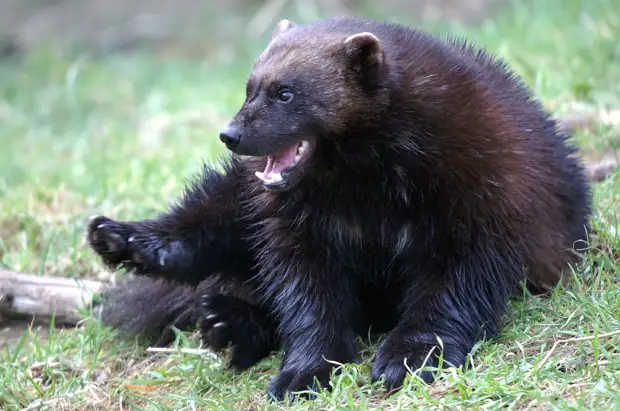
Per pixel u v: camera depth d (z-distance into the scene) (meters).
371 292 8.02
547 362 6.68
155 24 27.50
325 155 7.33
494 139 7.29
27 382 8.18
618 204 9.34
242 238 8.27
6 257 10.36
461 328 7.26
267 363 7.93
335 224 7.58
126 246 8.02
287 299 7.67
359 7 23.89
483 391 6.27
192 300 8.74
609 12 15.10
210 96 18.73
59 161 16.33
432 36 7.91
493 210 7.22
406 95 7.18
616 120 11.31
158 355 8.58
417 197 7.29
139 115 19.53
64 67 24.25
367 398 6.73
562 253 8.06
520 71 13.76
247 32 25.41
